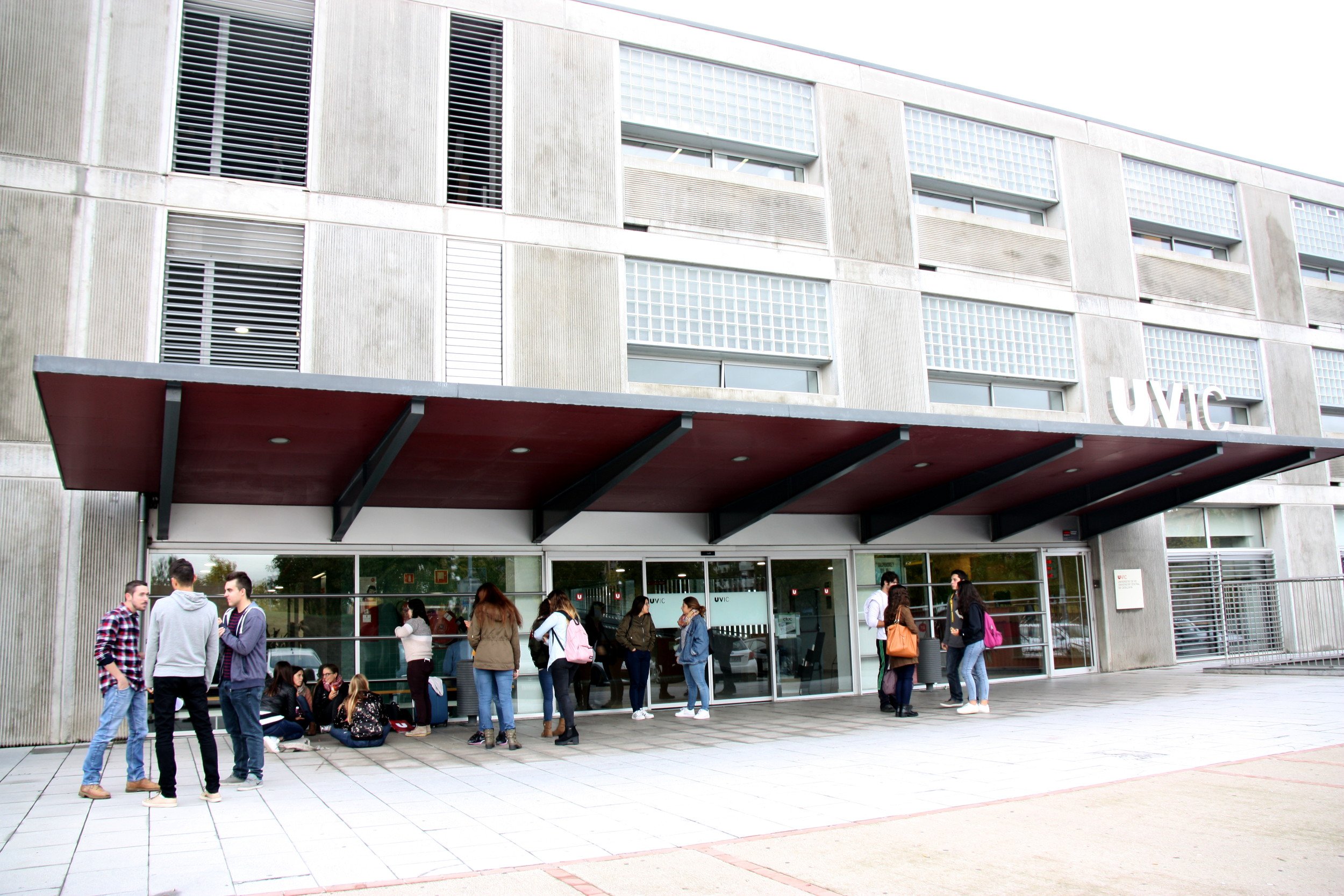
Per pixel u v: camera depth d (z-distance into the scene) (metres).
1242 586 19.05
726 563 14.27
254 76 12.27
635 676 12.37
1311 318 20.78
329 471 10.32
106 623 7.19
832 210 15.25
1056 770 7.56
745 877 4.78
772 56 15.30
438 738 10.85
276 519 11.70
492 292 12.71
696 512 14.09
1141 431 11.96
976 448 11.77
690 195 14.23
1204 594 18.78
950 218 16.39
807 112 15.58
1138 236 19.41
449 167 13.18
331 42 12.41
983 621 11.96
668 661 13.65
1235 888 4.47
